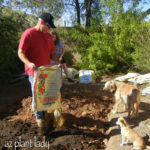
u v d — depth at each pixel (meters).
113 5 8.73
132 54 8.45
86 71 7.64
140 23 9.14
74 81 7.14
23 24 9.66
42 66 2.94
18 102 5.32
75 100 5.09
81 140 3.25
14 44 8.48
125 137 2.96
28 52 3.17
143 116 4.01
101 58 8.88
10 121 4.08
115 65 8.91
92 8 10.02
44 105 3.12
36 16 11.17
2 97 5.79
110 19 9.07
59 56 5.26
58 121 3.70
